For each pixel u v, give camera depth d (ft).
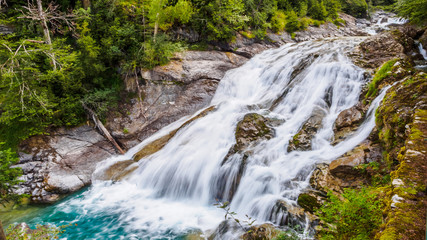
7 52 33.53
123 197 30.17
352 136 26.11
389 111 20.92
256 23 61.41
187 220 25.14
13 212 28.07
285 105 37.01
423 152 13.62
